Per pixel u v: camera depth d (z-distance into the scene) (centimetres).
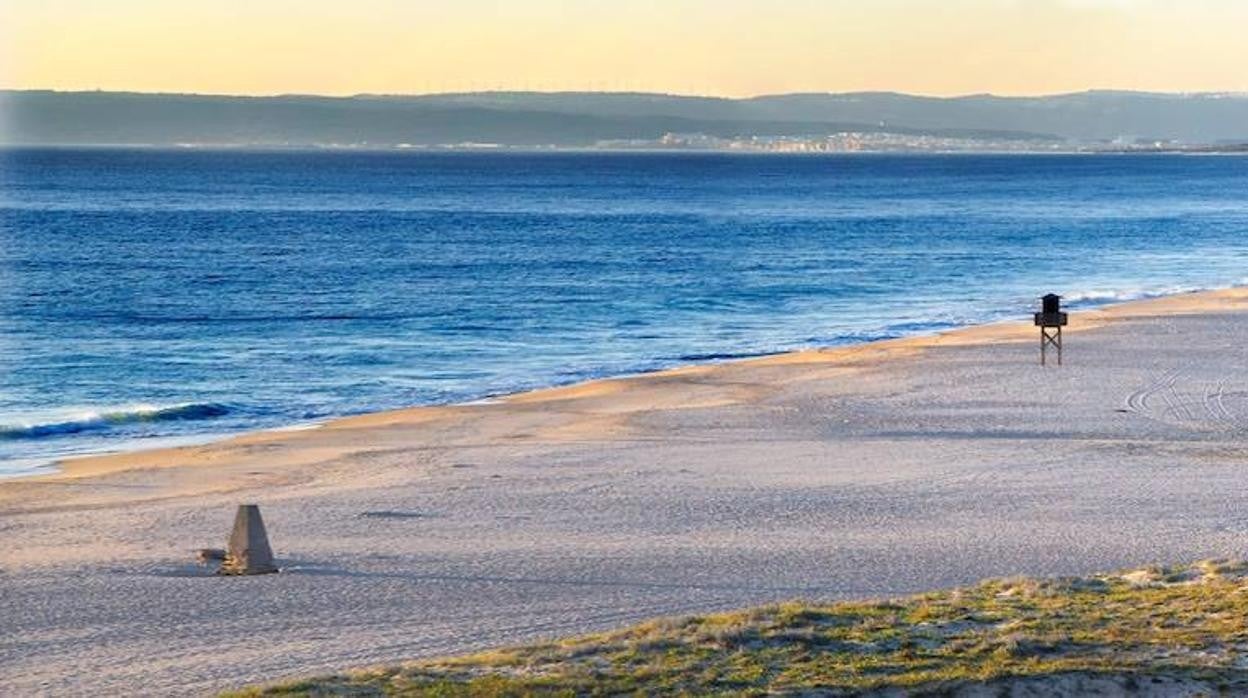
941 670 2488
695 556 3800
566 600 3341
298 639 3012
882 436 5869
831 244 18262
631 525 4231
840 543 3953
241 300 11556
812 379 7488
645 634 2798
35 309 10700
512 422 6291
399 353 8781
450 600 3350
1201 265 15662
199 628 3108
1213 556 3744
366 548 3938
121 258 15100
